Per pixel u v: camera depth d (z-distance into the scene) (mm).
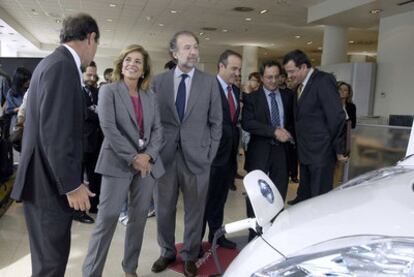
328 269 964
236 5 9055
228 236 3328
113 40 15875
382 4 7246
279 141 2855
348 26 9539
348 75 8688
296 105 2688
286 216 1229
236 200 4637
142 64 2279
